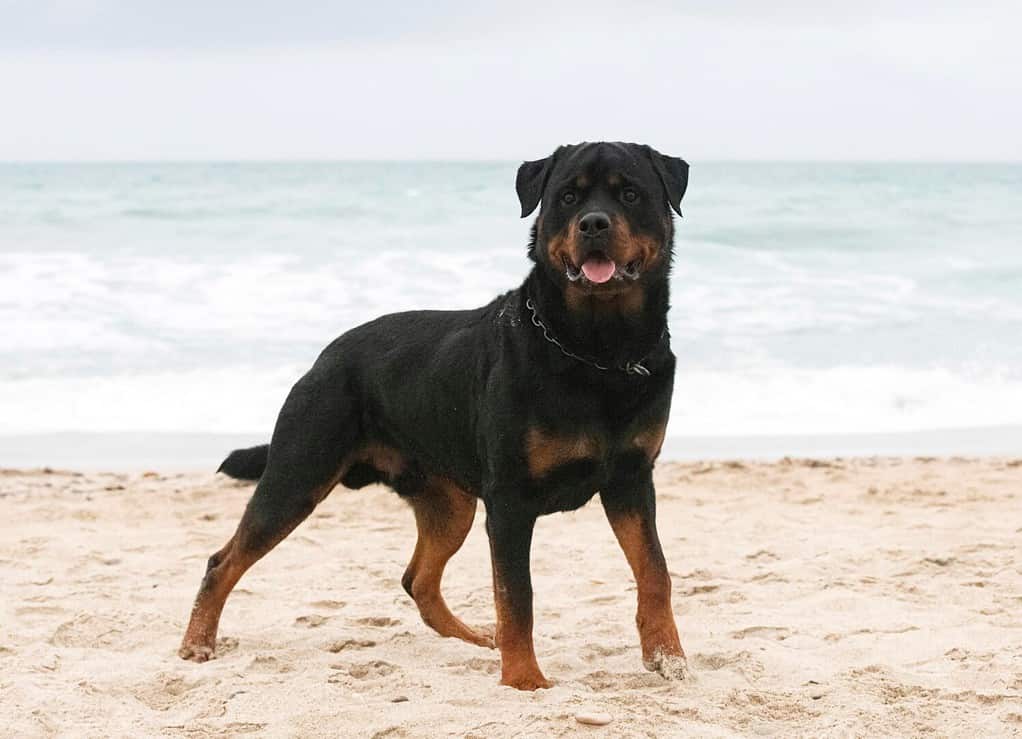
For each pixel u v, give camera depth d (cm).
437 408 467
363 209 2777
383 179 3941
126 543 714
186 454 992
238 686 428
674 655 448
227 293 1684
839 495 845
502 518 435
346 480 512
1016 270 1970
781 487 873
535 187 460
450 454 471
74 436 1037
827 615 546
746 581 617
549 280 429
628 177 433
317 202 2914
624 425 429
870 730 382
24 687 424
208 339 1388
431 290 1744
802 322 1533
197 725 386
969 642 495
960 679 440
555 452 425
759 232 2467
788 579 615
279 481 486
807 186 3666
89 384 1195
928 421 1130
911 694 421
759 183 3862
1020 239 2373
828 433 1085
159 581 620
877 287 1816
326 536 734
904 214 2762
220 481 902
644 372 429
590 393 422
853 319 1554
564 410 420
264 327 1459
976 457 987
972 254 2191
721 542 712
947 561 645
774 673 452
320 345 1366
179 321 1479
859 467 944
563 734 371
